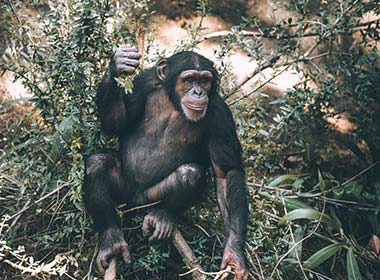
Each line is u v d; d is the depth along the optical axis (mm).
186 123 2867
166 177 2854
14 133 3326
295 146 3646
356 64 3713
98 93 2762
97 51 2934
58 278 2840
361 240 3379
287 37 3340
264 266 2949
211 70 2873
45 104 2912
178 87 2846
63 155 2910
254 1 4129
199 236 2863
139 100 2906
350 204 3340
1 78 3605
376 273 3223
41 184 2840
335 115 3682
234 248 2709
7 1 3020
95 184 2773
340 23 3320
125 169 2875
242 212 2785
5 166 2963
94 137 2895
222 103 2912
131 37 3289
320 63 3973
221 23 4043
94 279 2760
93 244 2854
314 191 3434
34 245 2875
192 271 2650
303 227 3129
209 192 3027
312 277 2934
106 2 2924
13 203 2994
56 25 3031
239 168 2873
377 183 3398
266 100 3766
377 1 3326
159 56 3156
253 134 3141
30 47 3000
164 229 2738
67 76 2848
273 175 3498
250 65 3881
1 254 2604
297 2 3621
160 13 3992
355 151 3572
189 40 3395
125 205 2828
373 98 3605
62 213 2908
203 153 2938
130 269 2836
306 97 3299
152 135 2887
